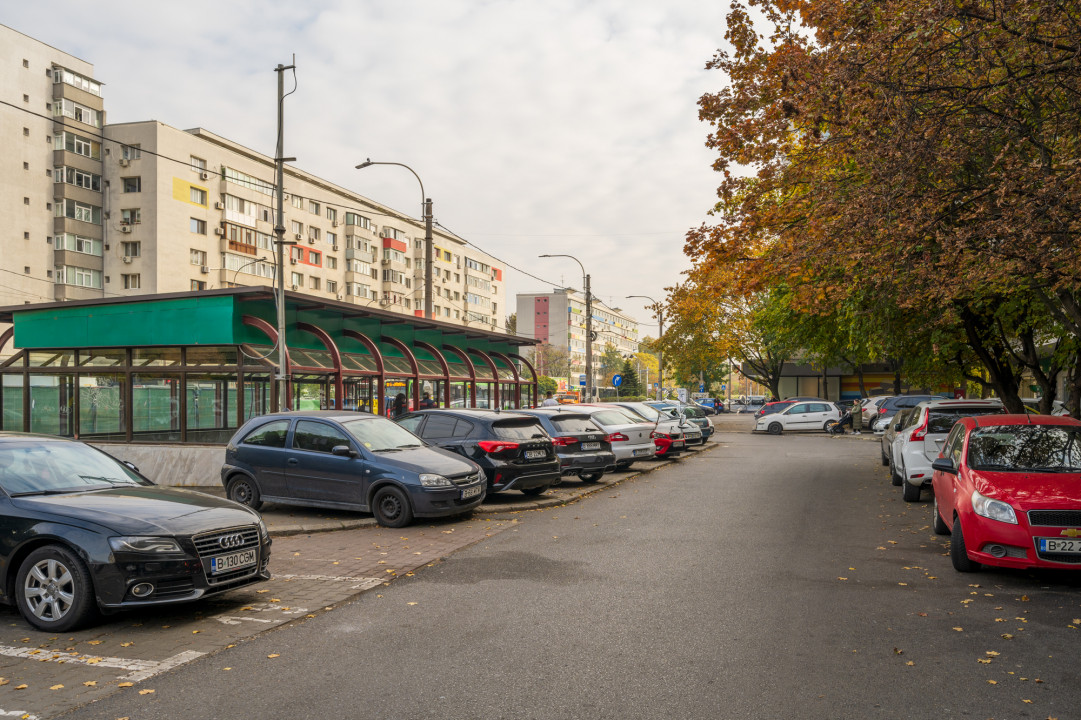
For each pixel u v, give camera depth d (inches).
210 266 2347.4
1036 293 506.0
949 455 361.1
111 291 2268.7
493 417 516.4
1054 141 366.9
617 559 331.3
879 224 379.6
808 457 907.4
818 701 172.7
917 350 795.4
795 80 384.5
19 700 175.6
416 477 419.8
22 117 2160.4
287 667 197.6
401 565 323.3
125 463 297.6
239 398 634.8
